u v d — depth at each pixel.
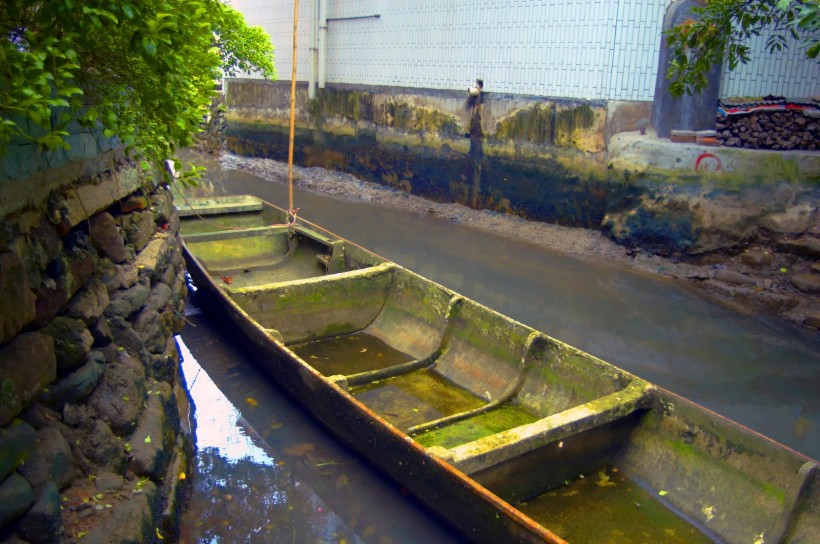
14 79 1.95
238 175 14.29
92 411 2.86
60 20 2.23
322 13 13.05
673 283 7.73
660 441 4.21
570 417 4.01
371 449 4.21
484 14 10.10
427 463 3.66
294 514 3.97
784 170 7.29
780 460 3.65
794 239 7.23
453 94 10.78
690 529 3.79
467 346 5.52
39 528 2.18
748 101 7.80
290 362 4.80
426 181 11.58
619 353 6.09
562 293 7.51
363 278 6.31
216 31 7.16
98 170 3.33
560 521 3.83
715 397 5.36
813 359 5.98
